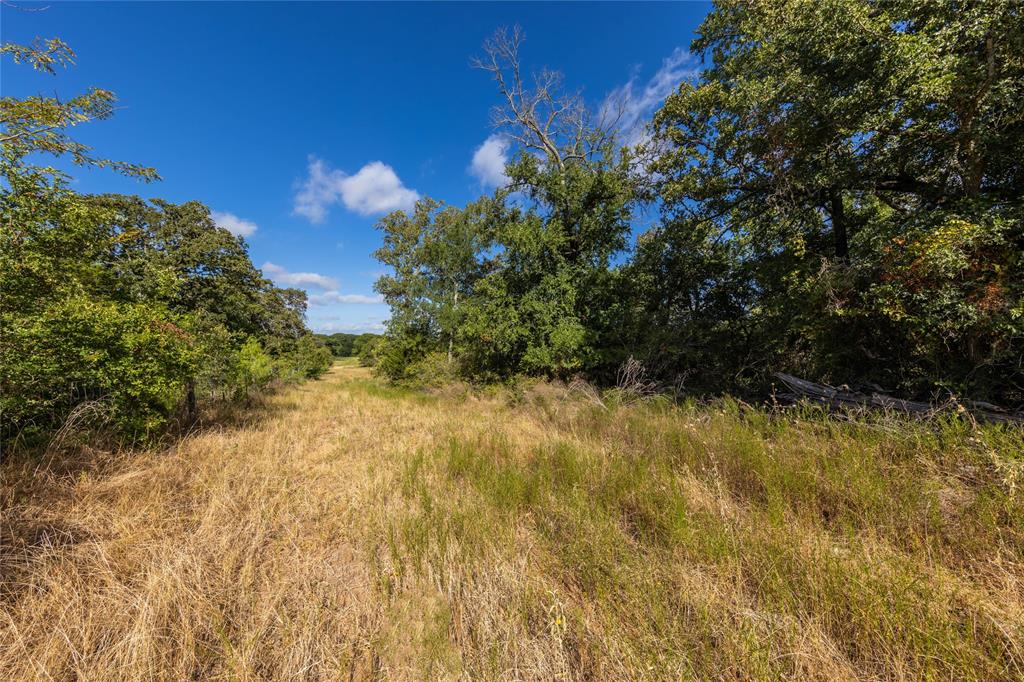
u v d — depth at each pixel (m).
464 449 4.91
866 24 5.55
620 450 4.52
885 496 2.67
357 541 2.87
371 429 6.85
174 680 1.67
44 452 3.86
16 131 3.78
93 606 2.04
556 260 11.02
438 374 13.18
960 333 4.70
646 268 10.63
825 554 2.11
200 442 5.29
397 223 20.34
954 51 5.00
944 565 2.12
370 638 1.91
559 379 10.23
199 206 15.38
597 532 2.67
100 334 4.34
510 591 2.18
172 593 2.10
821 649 1.63
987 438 2.93
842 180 6.97
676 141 9.09
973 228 4.36
